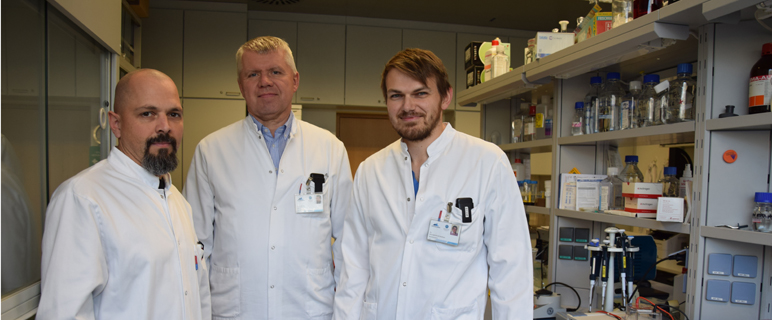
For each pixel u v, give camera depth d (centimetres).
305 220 151
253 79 148
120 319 102
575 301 199
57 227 97
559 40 184
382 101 441
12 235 105
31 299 110
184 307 114
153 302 106
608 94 184
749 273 128
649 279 189
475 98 242
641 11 143
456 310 116
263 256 147
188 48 395
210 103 395
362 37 439
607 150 203
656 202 151
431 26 454
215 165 154
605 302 166
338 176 165
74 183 101
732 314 129
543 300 179
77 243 96
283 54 150
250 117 159
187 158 392
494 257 119
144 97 110
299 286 149
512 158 267
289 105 156
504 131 272
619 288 186
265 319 146
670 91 152
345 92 435
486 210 121
